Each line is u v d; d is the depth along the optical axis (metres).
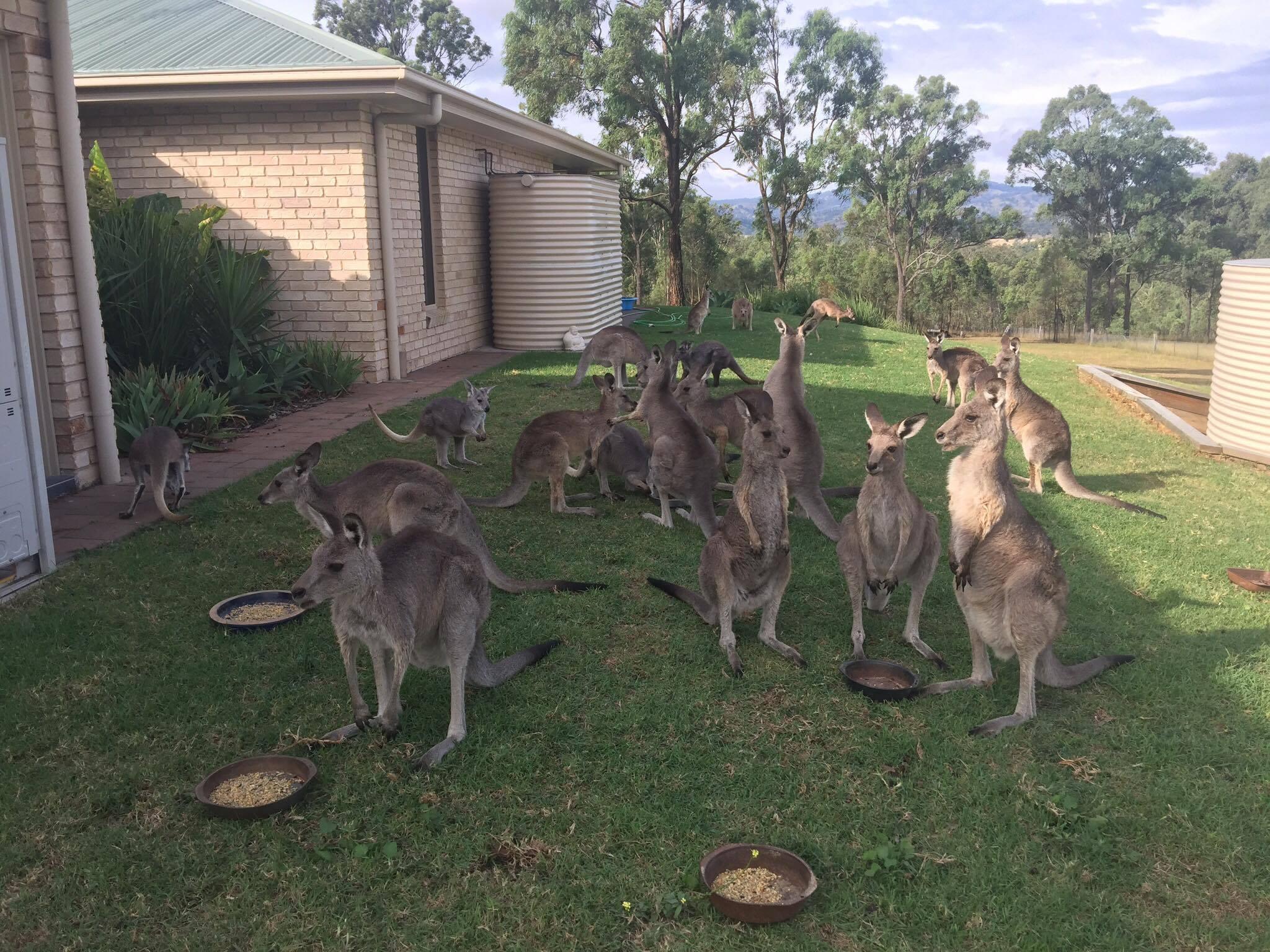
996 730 4.66
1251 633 5.89
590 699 4.95
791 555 7.22
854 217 65.94
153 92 12.55
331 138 13.07
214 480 8.56
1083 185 62.44
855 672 5.28
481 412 9.30
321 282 13.53
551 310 17.70
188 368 11.59
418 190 15.02
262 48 13.49
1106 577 6.84
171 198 12.90
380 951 3.24
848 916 3.45
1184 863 3.76
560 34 34.50
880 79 44.91
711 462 7.61
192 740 4.46
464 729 4.49
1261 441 10.71
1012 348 12.01
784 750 4.52
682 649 5.55
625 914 3.42
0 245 5.81
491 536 7.44
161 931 3.32
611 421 8.52
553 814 3.98
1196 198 62.22
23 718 4.60
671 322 23.88
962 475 5.05
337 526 4.10
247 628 5.50
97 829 3.84
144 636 5.48
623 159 25.98
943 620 6.17
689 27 36.38
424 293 15.45
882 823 3.97
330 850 3.73
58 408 8.22
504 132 17.12
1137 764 4.43
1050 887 3.60
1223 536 7.85
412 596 4.29
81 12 15.30
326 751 4.38
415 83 12.69
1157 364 37.16
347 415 11.51
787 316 25.91
